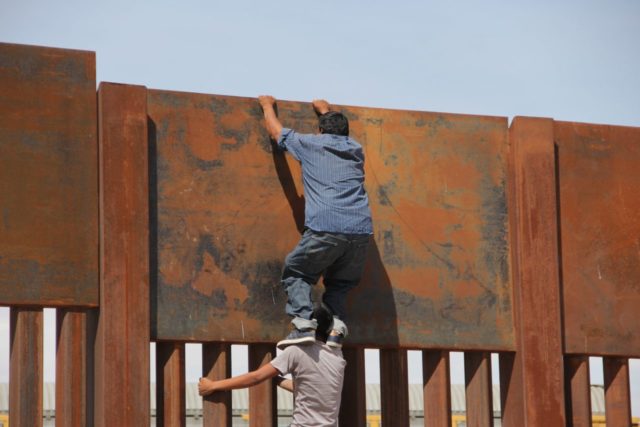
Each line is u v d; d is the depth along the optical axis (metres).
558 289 9.88
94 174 8.87
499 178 10.04
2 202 8.61
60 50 8.95
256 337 9.08
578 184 10.26
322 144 8.81
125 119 8.91
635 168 10.45
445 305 9.66
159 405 8.99
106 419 8.46
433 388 9.62
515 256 9.91
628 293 10.21
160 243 8.96
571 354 9.99
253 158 9.33
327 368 8.62
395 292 9.53
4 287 8.50
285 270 8.81
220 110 9.30
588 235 10.20
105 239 8.70
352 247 8.77
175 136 9.15
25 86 8.81
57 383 8.85
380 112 9.77
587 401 10.05
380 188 9.66
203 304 8.98
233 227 9.19
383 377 9.55
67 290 8.63
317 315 8.77
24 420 8.47
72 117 8.88
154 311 8.85
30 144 8.74
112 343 8.58
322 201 8.68
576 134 10.34
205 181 9.17
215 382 8.72
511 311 9.85
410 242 9.66
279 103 9.47
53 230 8.68
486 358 9.80
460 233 9.82
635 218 10.36
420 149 9.84
